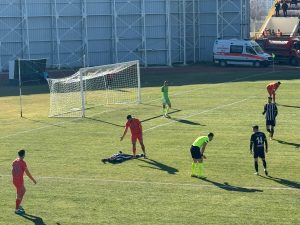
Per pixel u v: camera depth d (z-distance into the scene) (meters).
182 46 169.12
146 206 44.59
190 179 51.28
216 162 56.25
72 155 61.09
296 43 159.12
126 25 162.88
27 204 45.91
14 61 130.88
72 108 91.38
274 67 154.38
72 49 161.12
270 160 56.38
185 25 168.62
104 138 69.00
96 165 56.84
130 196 47.06
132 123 59.00
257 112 81.56
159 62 165.62
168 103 81.94
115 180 51.66
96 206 44.94
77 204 45.56
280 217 41.47
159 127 73.94
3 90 122.06
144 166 55.97
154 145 64.25
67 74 148.88
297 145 62.09
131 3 162.62
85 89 106.56
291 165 54.50
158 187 49.25
